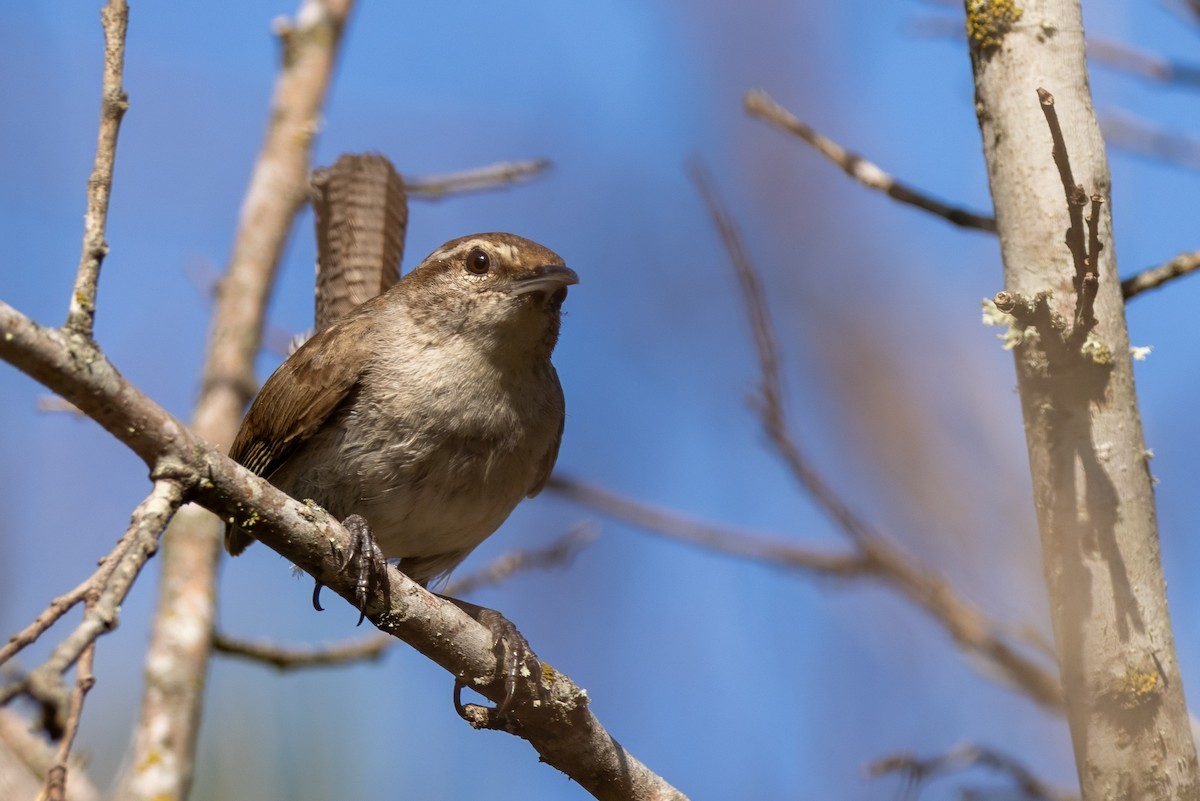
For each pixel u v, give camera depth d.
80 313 5.54
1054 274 6.16
